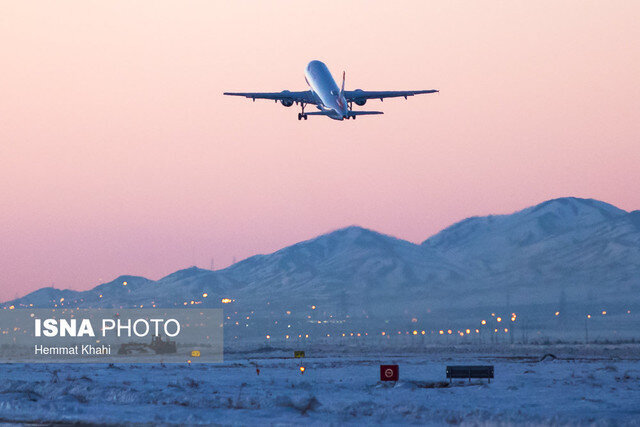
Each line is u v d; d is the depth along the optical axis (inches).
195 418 3255.4
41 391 4475.9
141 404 3919.8
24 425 2940.5
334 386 5364.2
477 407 3956.7
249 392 4783.5
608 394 4682.6
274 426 3014.3
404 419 3299.7
